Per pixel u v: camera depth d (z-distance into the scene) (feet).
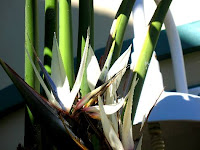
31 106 3.65
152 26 4.79
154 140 5.30
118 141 3.65
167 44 11.38
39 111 3.64
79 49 4.68
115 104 3.63
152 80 5.82
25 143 4.39
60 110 3.69
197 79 11.66
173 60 7.89
